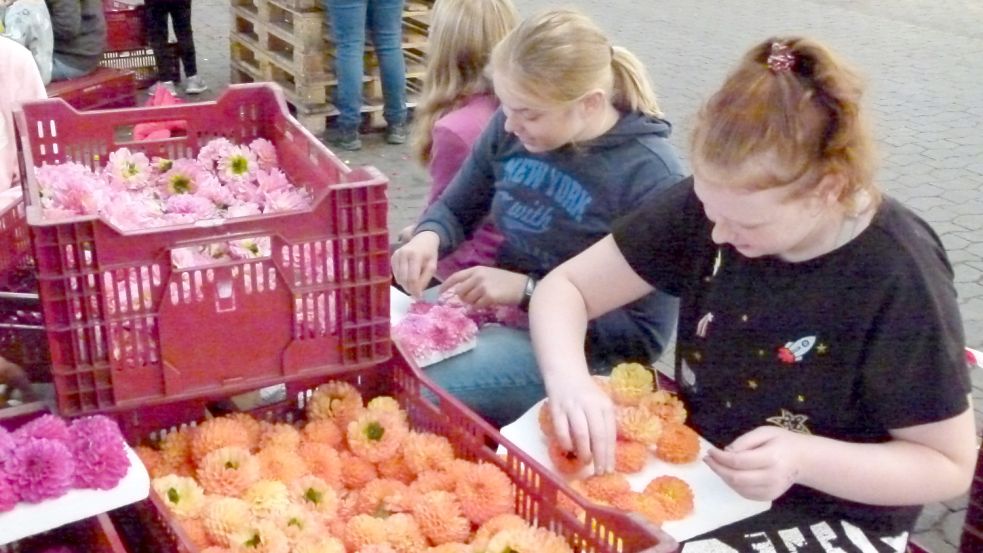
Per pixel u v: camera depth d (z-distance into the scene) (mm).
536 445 1664
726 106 1398
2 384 1871
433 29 2758
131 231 1413
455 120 2635
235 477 1504
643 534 1272
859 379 1550
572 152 2139
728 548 1483
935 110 6426
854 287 1516
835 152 1383
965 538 1704
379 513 1527
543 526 1474
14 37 4270
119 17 5879
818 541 1521
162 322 1473
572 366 1675
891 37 8352
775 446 1421
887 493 1464
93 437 1353
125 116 2090
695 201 1736
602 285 1812
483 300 2145
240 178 2080
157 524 1407
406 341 2043
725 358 1685
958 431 1486
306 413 1768
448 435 1679
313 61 5258
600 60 2049
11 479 1282
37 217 1381
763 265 1602
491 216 2428
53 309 1403
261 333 1545
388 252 1588
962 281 4195
